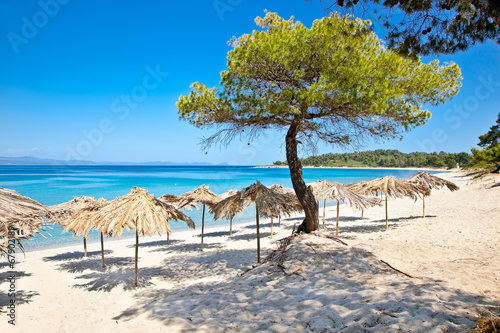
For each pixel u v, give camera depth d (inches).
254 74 290.2
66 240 518.9
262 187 314.2
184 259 375.6
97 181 2016.5
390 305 144.3
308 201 328.5
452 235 379.6
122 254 412.8
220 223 708.7
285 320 144.6
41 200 967.6
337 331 125.0
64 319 193.9
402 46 216.2
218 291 214.2
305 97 270.2
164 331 143.3
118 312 201.8
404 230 450.0
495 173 1382.9
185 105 310.3
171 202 459.2
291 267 245.0
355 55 271.0
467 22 205.0
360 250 281.3
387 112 287.0
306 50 279.6
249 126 326.3
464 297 156.3
